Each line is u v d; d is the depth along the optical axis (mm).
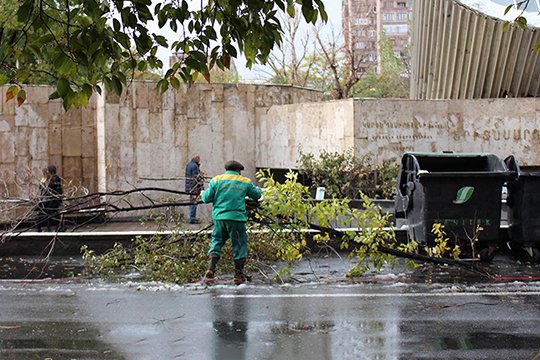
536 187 12195
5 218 16031
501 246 13359
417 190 12266
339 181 18109
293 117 22062
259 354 6910
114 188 23203
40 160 23891
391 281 10797
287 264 11969
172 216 13562
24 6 5422
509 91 22422
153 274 11320
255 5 5922
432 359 6734
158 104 23703
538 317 8398
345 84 40438
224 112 24328
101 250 13070
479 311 8734
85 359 6785
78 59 5574
